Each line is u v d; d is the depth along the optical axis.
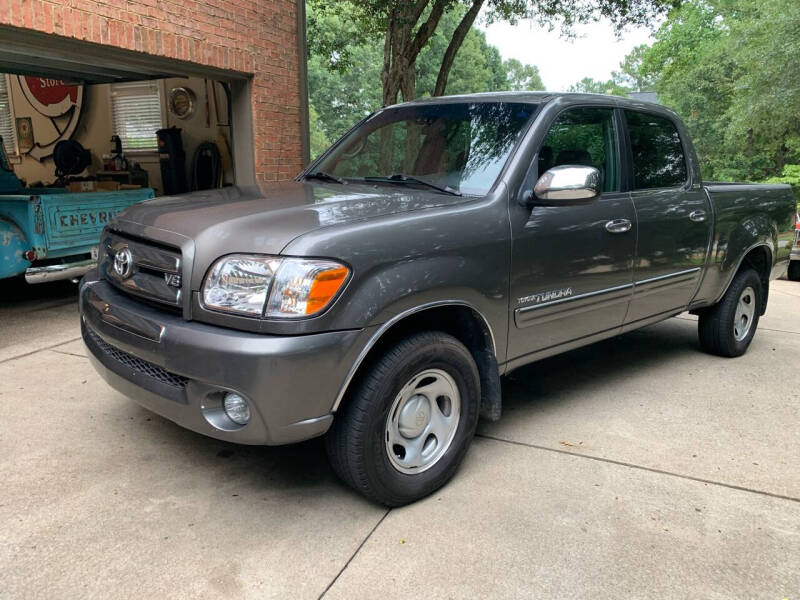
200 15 7.05
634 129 4.00
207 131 10.76
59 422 3.55
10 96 12.21
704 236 4.41
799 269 10.30
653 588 2.31
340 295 2.40
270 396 2.33
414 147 3.62
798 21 22.92
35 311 6.10
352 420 2.54
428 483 2.83
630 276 3.82
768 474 3.20
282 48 8.34
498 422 3.77
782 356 5.30
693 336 5.85
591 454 3.37
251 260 2.40
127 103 11.42
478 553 2.48
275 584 2.27
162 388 2.61
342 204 2.85
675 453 3.41
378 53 47.31
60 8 5.61
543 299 3.27
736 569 2.44
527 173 3.19
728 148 36.78
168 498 2.81
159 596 2.19
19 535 2.50
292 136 8.73
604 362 4.98
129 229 2.90
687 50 41.53
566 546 2.54
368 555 2.45
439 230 2.75
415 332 2.73
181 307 2.54
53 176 12.23
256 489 2.92
